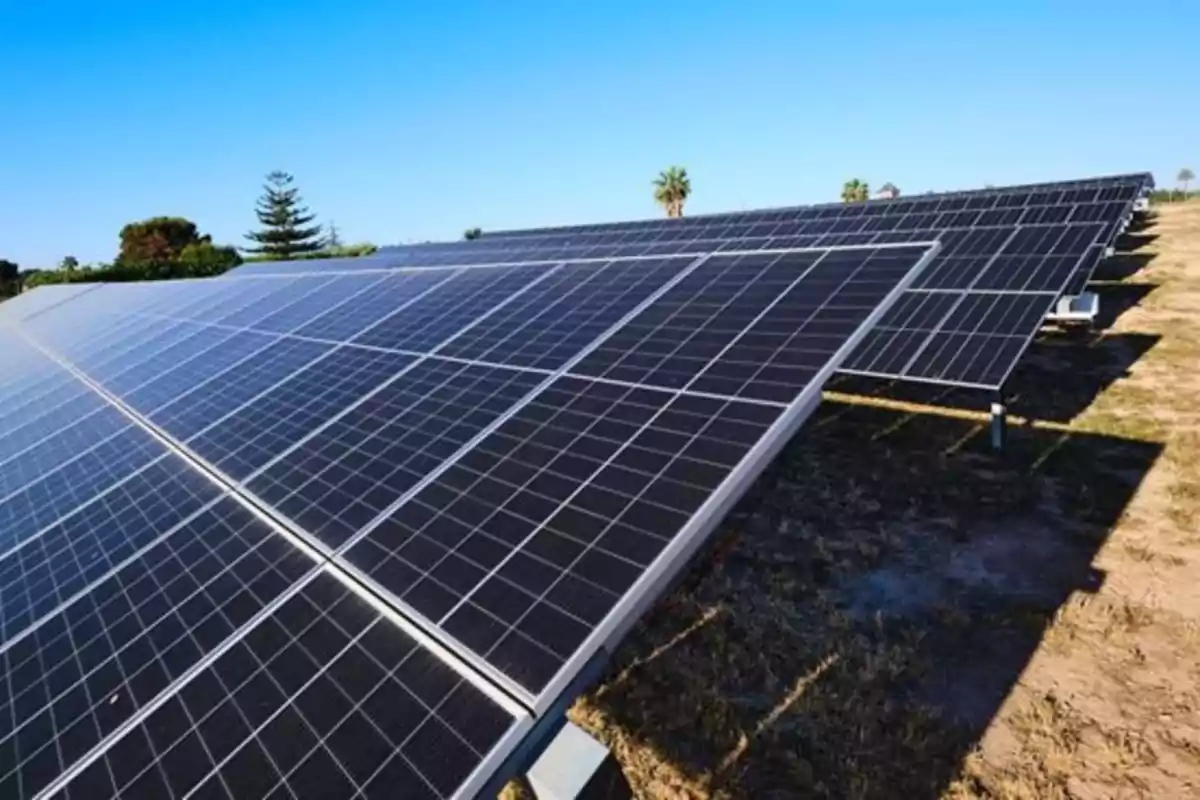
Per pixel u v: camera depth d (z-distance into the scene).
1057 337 25.22
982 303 17.75
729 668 10.55
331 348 14.30
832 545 13.30
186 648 6.48
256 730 5.35
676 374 8.41
